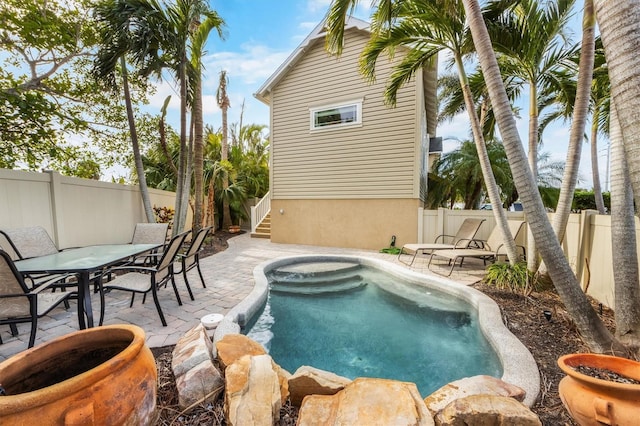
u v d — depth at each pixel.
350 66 8.25
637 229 2.71
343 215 8.50
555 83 5.05
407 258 6.66
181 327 2.86
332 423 1.41
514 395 1.63
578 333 2.59
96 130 7.27
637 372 1.52
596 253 3.44
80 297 2.61
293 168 9.18
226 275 5.07
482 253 5.28
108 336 1.38
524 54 4.31
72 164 7.27
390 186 7.89
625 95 1.68
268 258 6.71
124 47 5.58
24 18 5.32
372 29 4.87
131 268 2.92
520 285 3.87
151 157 11.28
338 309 4.10
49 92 6.16
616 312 2.37
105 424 1.01
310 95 8.84
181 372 1.79
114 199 6.18
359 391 1.58
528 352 2.29
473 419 1.35
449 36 4.75
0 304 2.13
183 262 3.75
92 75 5.96
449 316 3.81
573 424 1.54
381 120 7.95
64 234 4.88
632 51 1.65
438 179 13.14
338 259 6.81
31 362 1.20
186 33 6.13
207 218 10.66
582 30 3.52
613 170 2.48
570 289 2.40
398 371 2.55
